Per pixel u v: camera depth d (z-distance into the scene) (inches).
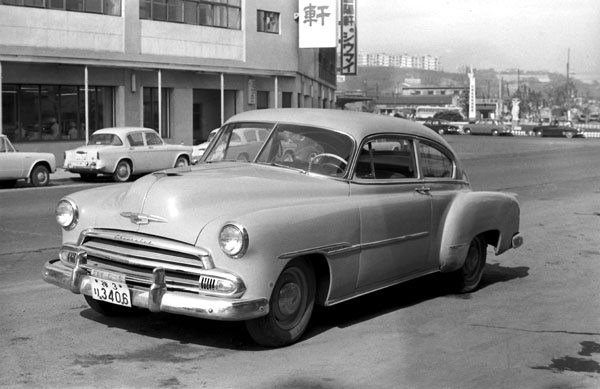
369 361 204.8
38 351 208.2
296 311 215.2
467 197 278.4
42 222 479.5
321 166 236.7
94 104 1119.6
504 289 302.2
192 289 195.0
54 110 1055.0
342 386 184.9
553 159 1321.4
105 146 857.5
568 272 340.2
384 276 244.1
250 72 1363.2
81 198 223.0
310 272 217.6
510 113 4188.0
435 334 233.6
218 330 230.4
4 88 991.0
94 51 1072.2
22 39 978.7
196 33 1245.7
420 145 267.7
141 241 201.2
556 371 199.3
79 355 205.2
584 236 449.7
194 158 982.4
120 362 199.9
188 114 1278.3
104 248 209.0
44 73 1031.0
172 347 213.6
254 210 204.2
